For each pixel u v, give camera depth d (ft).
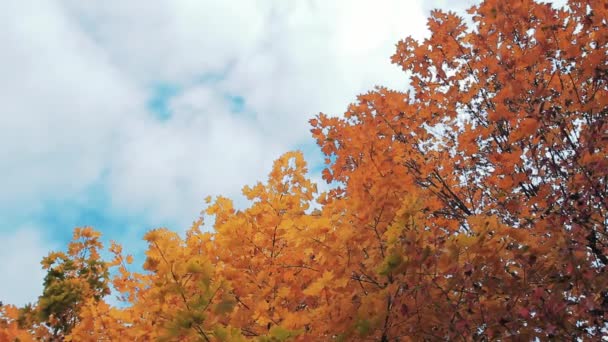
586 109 12.20
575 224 11.39
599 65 12.17
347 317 9.62
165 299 9.82
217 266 12.04
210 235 12.41
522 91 12.76
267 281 11.12
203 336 9.28
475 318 10.27
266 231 11.81
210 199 12.90
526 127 12.11
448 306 9.94
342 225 10.49
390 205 10.43
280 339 9.36
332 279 10.12
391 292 9.64
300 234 10.57
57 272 23.35
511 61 12.94
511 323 10.07
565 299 10.89
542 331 10.37
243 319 10.53
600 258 12.52
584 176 11.85
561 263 10.64
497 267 10.22
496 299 10.75
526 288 10.59
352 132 12.36
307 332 9.88
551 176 12.73
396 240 9.66
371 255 10.46
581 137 12.53
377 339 10.10
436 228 12.67
